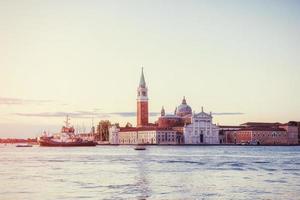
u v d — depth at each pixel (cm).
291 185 6900
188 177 8075
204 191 6272
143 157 15350
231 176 8244
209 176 8238
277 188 6569
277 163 11812
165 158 14625
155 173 8850
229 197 5784
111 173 8881
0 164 11581
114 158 14750
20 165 11206
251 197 5781
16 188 6631
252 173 8812
